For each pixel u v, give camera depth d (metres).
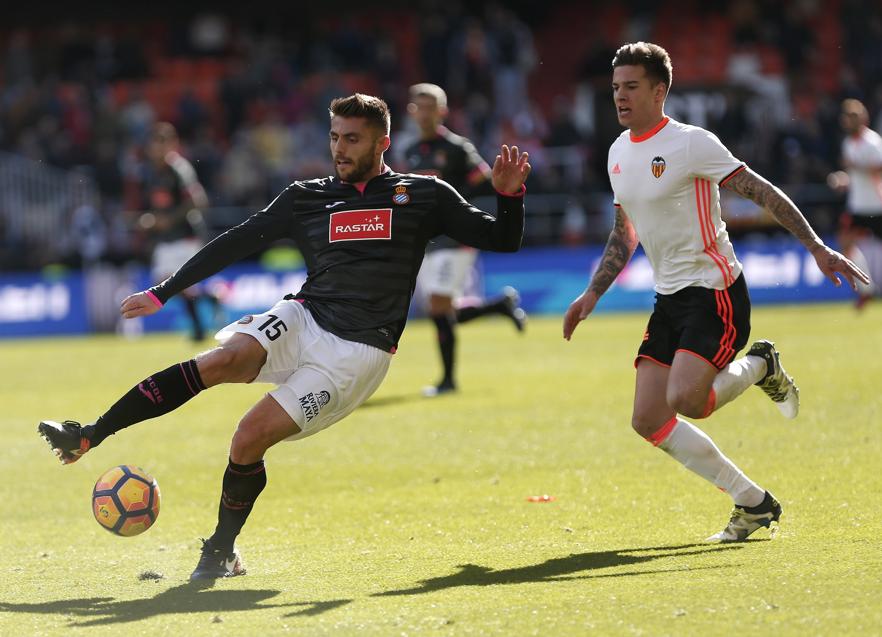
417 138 38.19
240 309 70.62
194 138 86.56
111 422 17.84
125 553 20.59
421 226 18.92
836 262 18.64
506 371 44.59
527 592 16.52
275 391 18.25
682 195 19.48
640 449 28.44
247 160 80.69
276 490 25.77
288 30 98.94
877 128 82.56
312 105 89.38
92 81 91.00
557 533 20.64
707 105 79.25
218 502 24.81
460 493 24.56
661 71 19.41
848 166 57.81
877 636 13.80
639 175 19.69
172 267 55.91
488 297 71.25
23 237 77.94
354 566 18.84
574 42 100.31
